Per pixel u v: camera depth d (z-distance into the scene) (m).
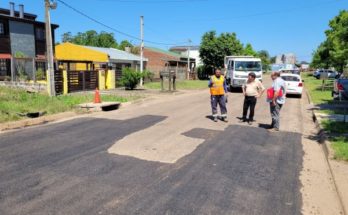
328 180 6.23
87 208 4.77
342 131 10.05
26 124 10.70
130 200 5.07
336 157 7.40
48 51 19.11
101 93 22.25
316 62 54.19
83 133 9.52
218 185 5.78
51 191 5.34
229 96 22.20
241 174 6.39
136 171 6.35
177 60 52.94
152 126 10.75
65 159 7.01
